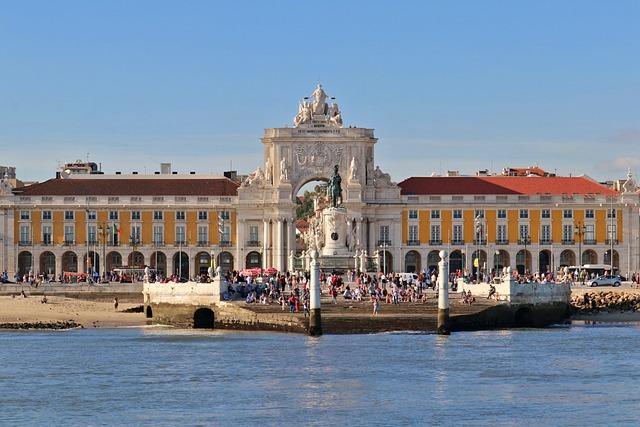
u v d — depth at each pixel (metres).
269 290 119.56
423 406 74.12
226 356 92.50
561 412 72.62
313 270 105.19
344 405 74.38
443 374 84.06
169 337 106.62
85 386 80.44
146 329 116.25
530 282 119.56
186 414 72.25
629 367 87.00
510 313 115.44
